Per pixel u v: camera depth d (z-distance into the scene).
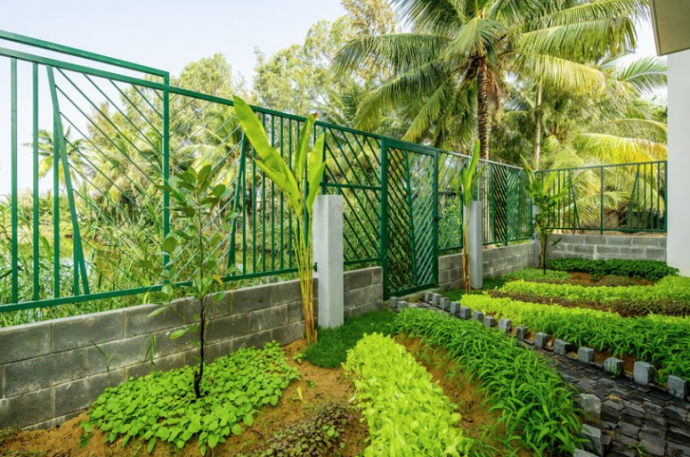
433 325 3.13
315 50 20.89
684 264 6.17
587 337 3.24
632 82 11.98
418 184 5.51
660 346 2.84
